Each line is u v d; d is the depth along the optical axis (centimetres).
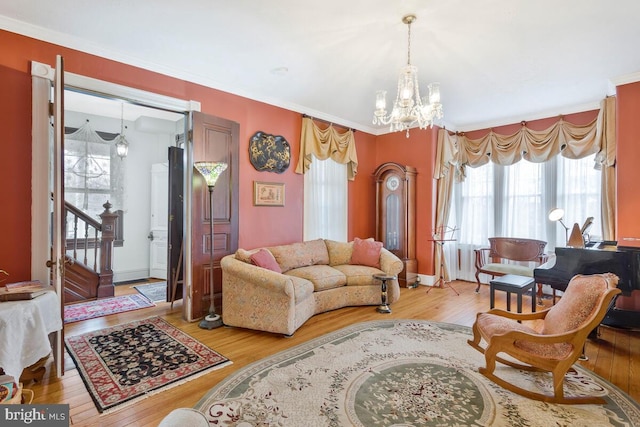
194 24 269
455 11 247
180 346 297
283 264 422
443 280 542
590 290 220
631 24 262
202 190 370
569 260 315
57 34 282
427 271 549
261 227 446
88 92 305
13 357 193
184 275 374
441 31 276
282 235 472
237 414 198
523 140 502
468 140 565
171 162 439
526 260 482
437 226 555
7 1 238
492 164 549
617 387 232
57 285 241
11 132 265
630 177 357
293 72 363
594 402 210
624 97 362
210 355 278
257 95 433
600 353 289
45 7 246
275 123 459
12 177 266
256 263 359
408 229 544
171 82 355
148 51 316
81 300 454
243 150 424
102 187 563
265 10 248
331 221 543
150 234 609
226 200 392
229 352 285
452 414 199
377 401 212
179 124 550
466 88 401
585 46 299
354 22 264
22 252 270
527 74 360
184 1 238
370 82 391
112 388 226
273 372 249
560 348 216
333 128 533
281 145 464
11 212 265
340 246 493
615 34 278
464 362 268
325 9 247
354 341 310
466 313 399
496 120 538
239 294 341
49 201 279
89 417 195
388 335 325
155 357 274
